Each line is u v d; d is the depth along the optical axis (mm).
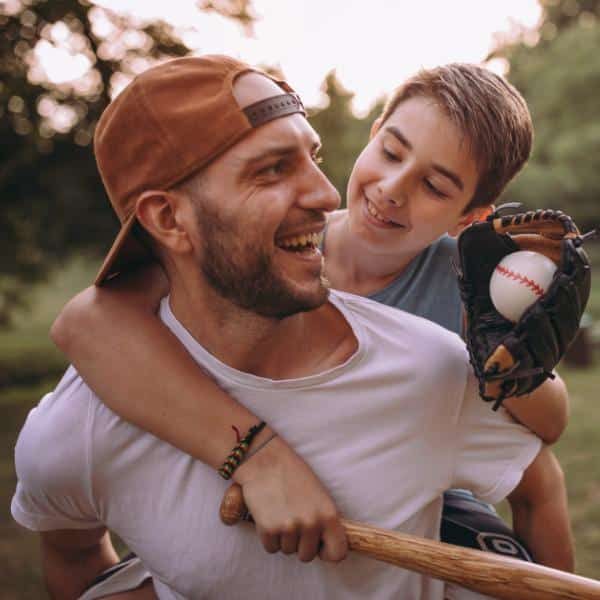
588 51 23719
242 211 1118
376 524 1287
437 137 1762
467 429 1321
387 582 1314
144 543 1358
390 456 1280
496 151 1818
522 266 1189
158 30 10516
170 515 1314
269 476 1213
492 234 1238
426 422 1285
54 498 1390
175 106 1148
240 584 1311
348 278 1921
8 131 11383
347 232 1921
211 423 1236
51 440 1328
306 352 1310
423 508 1320
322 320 1317
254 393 1275
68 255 14625
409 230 1814
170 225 1197
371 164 1833
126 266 1398
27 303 18953
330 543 1196
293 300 1152
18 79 10570
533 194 22812
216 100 1127
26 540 4992
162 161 1158
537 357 1151
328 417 1278
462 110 1770
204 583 1326
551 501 1431
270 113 1126
